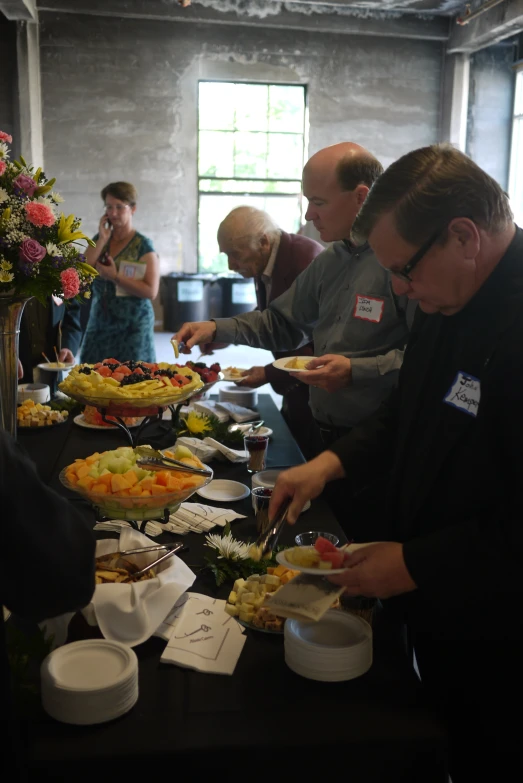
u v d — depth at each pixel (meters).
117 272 3.95
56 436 2.52
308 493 1.39
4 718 0.85
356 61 9.93
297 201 10.29
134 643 1.20
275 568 1.40
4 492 0.78
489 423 1.11
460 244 1.08
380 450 1.47
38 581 0.80
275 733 1.01
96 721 1.02
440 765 1.03
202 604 1.33
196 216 10.04
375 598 1.31
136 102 9.55
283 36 9.70
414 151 1.11
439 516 1.22
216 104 9.88
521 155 10.16
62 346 3.44
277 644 1.25
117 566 1.32
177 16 9.23
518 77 10.13
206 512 1.75
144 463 1.64
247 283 10.21
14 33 8.97
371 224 1.13
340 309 2.24
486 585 1.05
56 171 9.55
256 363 8.11
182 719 1.04
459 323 1.23
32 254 1.76
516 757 1.19
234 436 2.46
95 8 9.02
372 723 1.04
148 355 4.10
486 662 1.19
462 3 9.22
